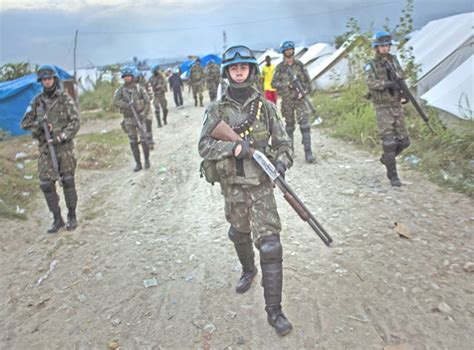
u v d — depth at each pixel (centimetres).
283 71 704
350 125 866
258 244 289
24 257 448
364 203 499
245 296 339
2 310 353
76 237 488
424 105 816
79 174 771
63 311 344
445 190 512
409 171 598
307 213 281
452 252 368
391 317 295
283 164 291
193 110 1700
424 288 321
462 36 999
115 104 768
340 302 317
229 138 282
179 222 509
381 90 535
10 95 1344
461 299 304
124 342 300
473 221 422
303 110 705
